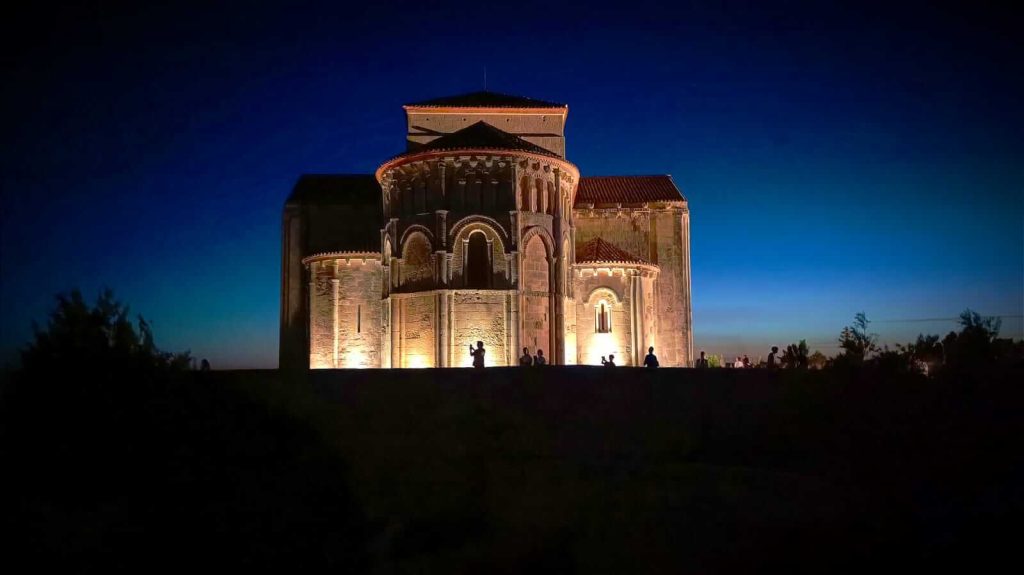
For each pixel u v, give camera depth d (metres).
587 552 22.05
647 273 48.31
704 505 23.08
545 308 39.81
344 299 46.44
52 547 19.25
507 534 23.00
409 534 22.91
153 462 22.69
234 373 26.17
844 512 22.42
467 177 38.97
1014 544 20.14
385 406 26.56
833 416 26.56
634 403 27.55
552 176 41.03
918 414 25.66
